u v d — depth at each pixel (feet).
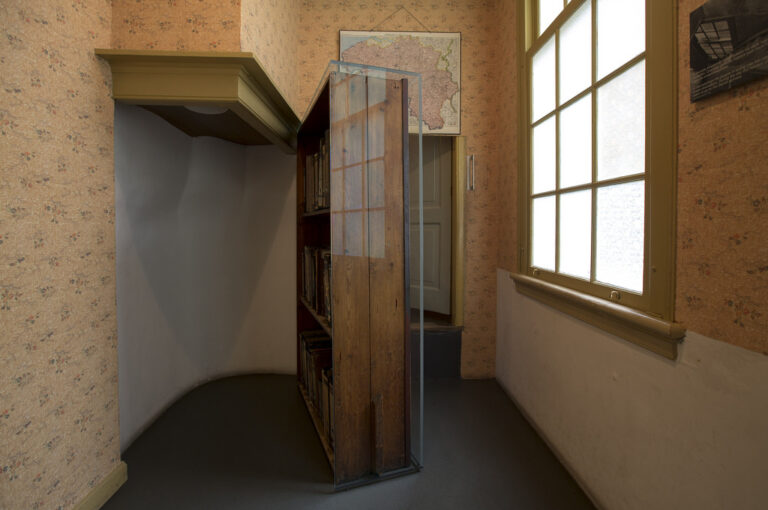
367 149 6.28
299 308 10.30
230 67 6.05
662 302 4.42
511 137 9.51
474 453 7.27
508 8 9.62
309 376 9.02
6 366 4.36
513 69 9.33
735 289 3.51
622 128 5.28
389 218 6.45
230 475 6.62
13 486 4.44
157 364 8.59
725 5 3.48
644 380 4.78
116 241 7.04
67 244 5.24
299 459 7.11
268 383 10.64
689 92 4.02
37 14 4.71
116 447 6.27
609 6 5.53
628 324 4.97
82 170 5.49
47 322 4.92
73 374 5.36
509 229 9.77
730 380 3.57
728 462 3.59
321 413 7.82
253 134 9.78
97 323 5.84
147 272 8.11
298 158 10.04
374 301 6.41
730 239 3.56
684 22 4.07
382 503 5.94
